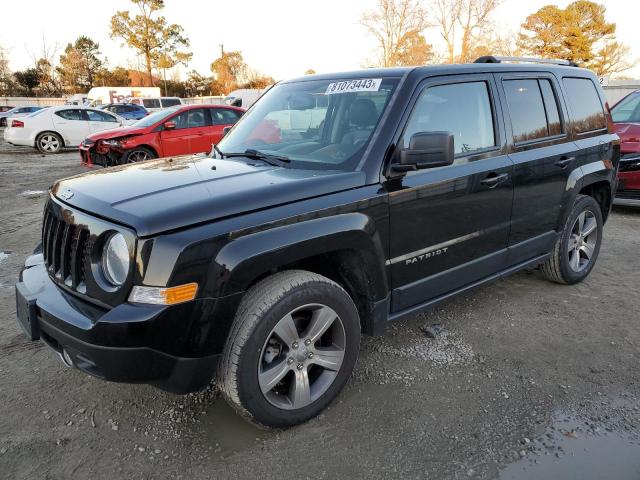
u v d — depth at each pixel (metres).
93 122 18.08
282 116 3.58
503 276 3.85
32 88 62.47
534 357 3.43
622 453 2.52
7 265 5.30
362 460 2.47
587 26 49.66
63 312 2.37
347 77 3.47
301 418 2.70
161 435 2.66
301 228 2.51
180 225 2.26
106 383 3.13
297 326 2.77
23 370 3.28
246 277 2.35
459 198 3.26
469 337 3.71
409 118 3.03
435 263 3.24
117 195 2.54
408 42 41.69
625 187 6.92
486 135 3.53
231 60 66.50
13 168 13.28
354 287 2.95
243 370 2.42
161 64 60.53
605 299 4.38
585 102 4.54
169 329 2.22
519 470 2.41
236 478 2.37
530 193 3.82
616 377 3.19
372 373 3.22
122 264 2.27
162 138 11.20
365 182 2.81
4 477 2.37
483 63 3.69
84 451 2.54
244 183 2.65
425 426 2.72
